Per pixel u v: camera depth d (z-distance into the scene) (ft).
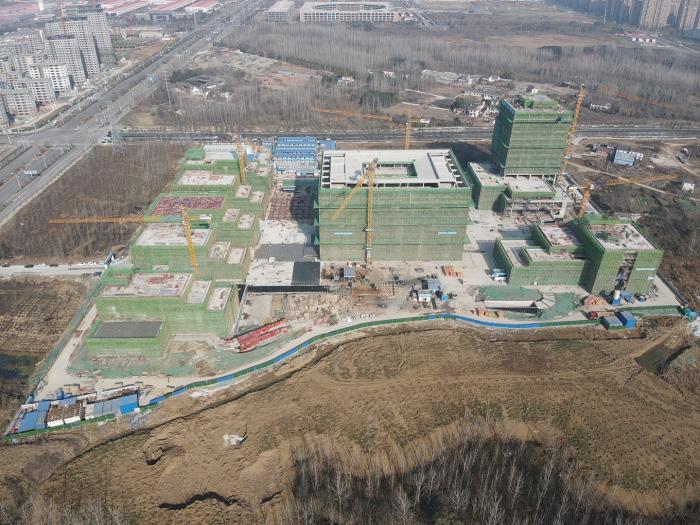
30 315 632.38
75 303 652.89
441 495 426.51
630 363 561.02
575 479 441.68
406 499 412.16
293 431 479.82
